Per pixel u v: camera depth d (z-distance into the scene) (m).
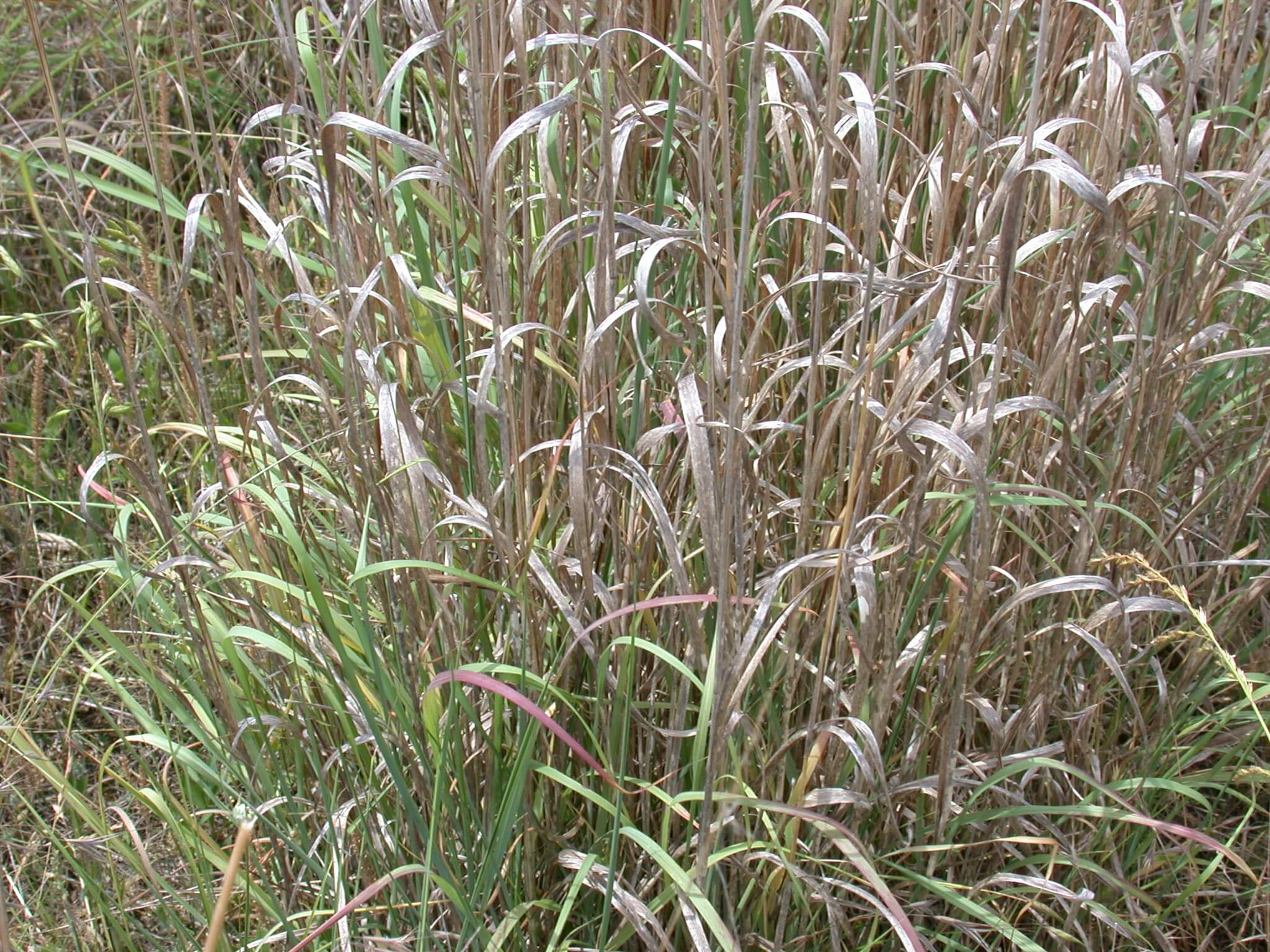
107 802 2.05
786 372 1.55
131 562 2.22
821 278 1.35
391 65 2.30
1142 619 1.91
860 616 1.49
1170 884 1.78
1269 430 1.86
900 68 1.98
